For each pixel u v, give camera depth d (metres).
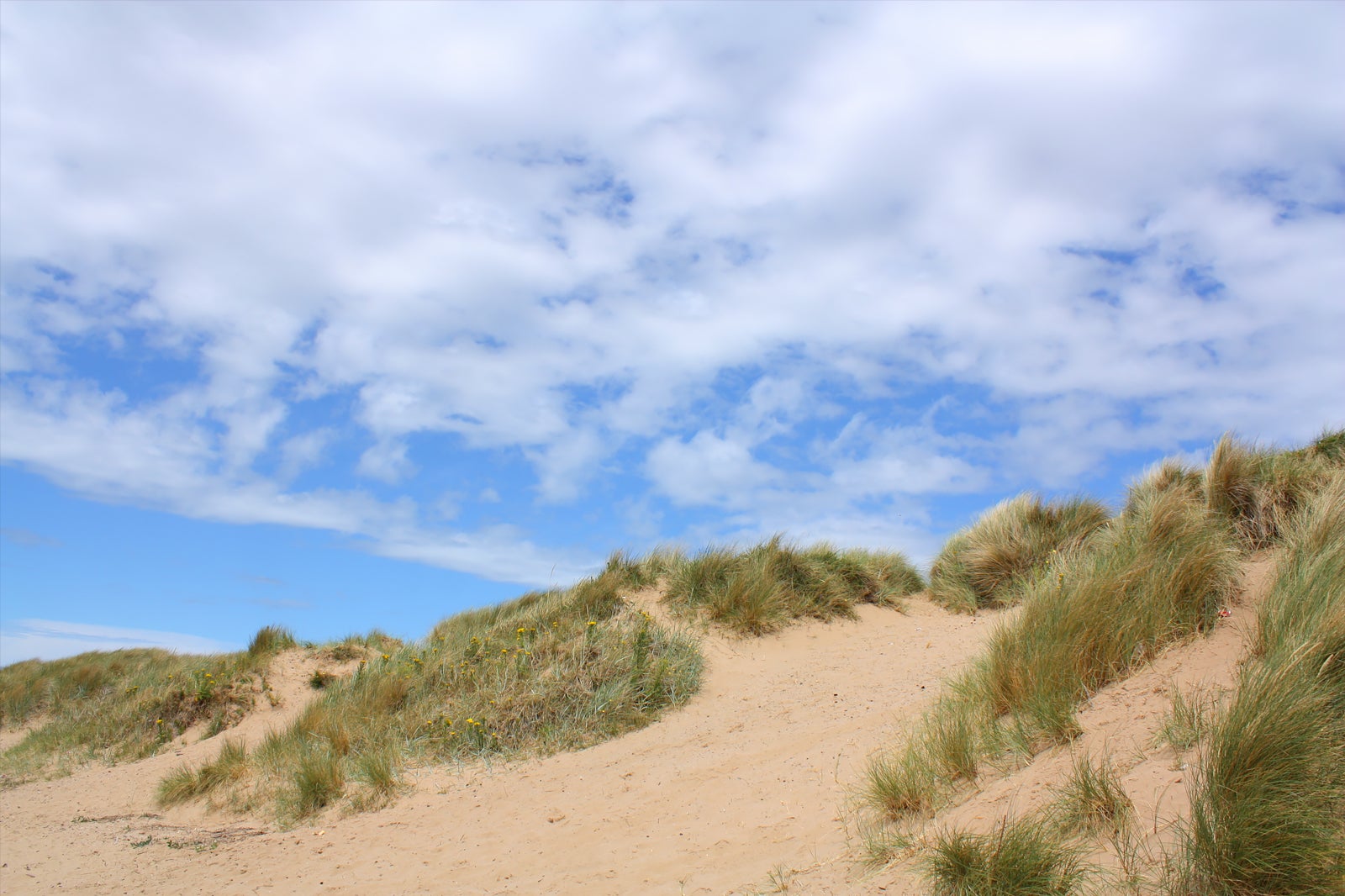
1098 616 5.04
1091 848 3.25
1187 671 4.44
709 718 7.54
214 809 7.83
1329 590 4.21
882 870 3.69
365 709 9.16
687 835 4.95
